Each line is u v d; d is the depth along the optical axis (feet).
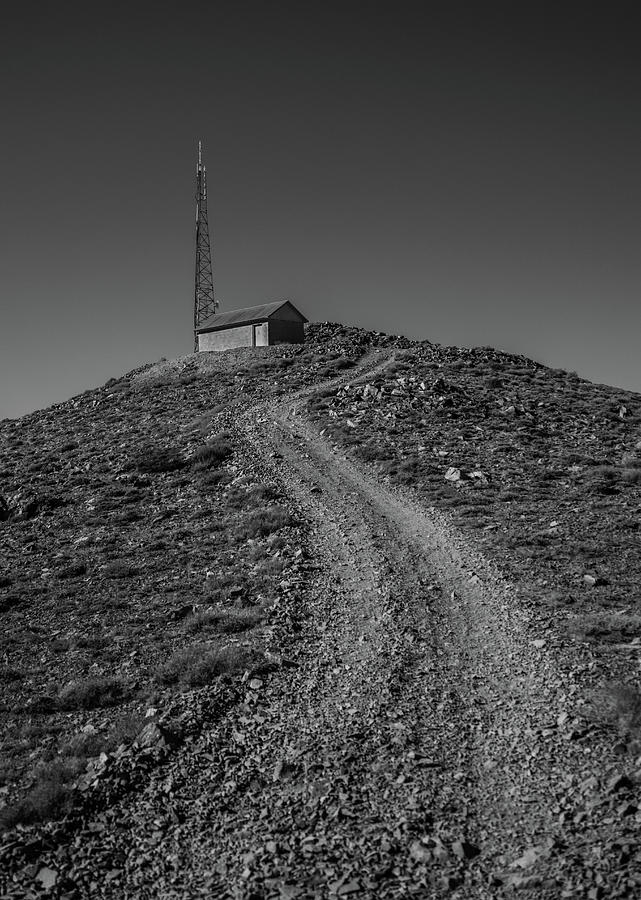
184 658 77.92
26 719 69.82
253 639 81.41
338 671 71.10
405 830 44.65
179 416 202.69
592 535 104.37
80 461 174.50
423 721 59.52
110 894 42.04
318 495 134.00
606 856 39.50
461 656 72.08
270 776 52.90
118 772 54.44
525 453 149.59
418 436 162.91
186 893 41.45
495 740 55.31
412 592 89.92
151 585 104.68
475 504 122.11
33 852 45.88
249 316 280.51
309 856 43.09
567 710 56.90
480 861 41.50
